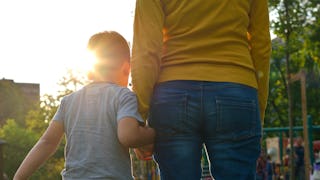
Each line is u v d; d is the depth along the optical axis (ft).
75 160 10.16
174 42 9.94
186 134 9.63
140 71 9.85
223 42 9.76
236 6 9.91
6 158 82.12
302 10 53.01
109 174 9.89
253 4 10.50
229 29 9.83
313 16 53.31
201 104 9.54
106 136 10.06
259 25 10.55
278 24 53.16
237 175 9.60
